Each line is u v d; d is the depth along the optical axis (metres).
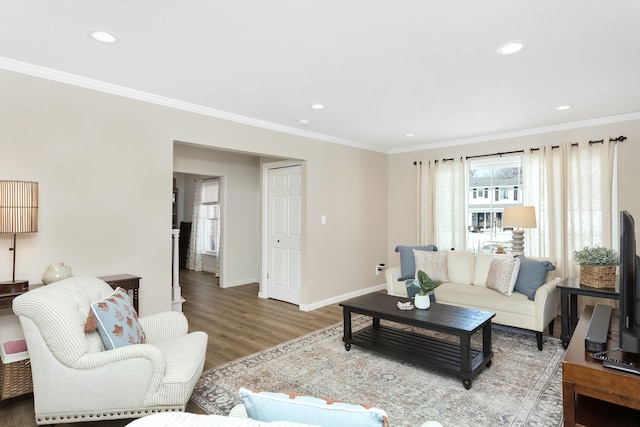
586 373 1.62
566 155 4.35
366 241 5.76
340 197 5.32
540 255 4.54
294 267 5.14
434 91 3.22
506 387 2.63
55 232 2.83
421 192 5.69
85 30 2.16
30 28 2.14
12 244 2.64
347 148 5.43
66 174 2.88
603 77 2.88
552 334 3.73
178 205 8.76
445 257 4.46
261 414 0.98
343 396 2.52
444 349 3.10
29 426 2.16
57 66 2.71
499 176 5.02
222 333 3.88
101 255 3.06
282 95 3.33
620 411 1.75
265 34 2.20
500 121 4.26
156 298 3.39
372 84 3.04
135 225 3.25
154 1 1.85
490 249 5.09
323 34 2.20
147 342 2.50
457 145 5.37
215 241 7.74
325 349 3.39
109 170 3.10
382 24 2.08
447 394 2.54
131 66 2.70
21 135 2.67
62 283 2.19
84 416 1.96
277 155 4.45
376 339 3.34
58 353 1.91
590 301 4.21
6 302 2.33
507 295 3.63
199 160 5.96
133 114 3.23
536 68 2.71
